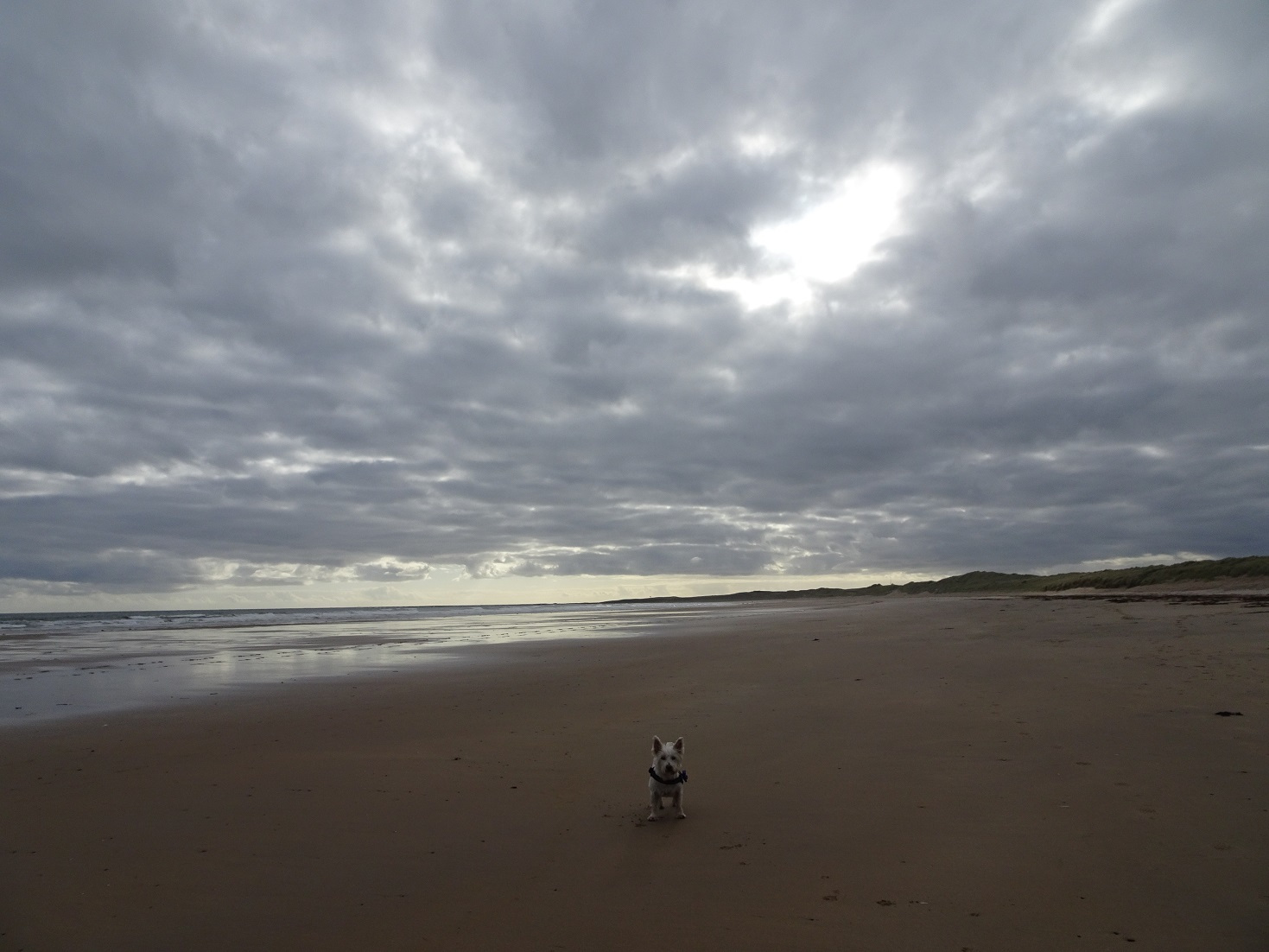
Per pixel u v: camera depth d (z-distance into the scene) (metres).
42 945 4.82
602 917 5.01
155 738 11.30
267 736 11.23
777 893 5.24
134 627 54.34
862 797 7.25
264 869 6.01
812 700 12.76
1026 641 20.16
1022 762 8.10
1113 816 6.37
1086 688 12.21
